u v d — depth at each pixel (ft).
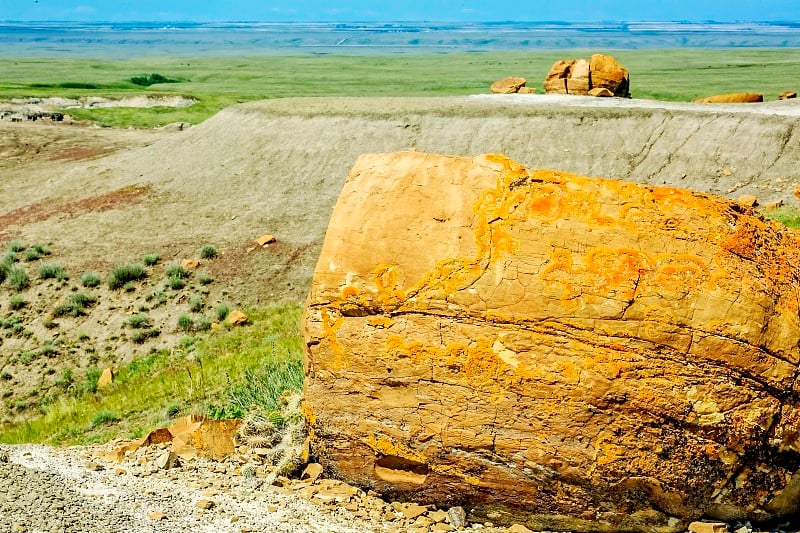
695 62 414.41
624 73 148.05
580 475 22.77
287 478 27.20
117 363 66.49
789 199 90.94
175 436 31.53
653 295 22.38
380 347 24.38
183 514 23.50
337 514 24.61
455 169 25.26
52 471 27.22
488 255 23.65
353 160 113.19
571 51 597.93
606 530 23.73
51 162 143.64
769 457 22.50
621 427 22.35
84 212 106.93
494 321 23.29
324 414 25.53
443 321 23.80
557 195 24.08
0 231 101.96
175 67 428.15
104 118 206.49
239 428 30.71
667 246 22.94
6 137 165.07
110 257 89.04
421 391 24.06
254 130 124.36
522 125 114.93
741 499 22.80
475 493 24.32
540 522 24.12
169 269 83.41
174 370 62.23
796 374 22.20
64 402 59.82
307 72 389.80
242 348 64.80
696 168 103.45
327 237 25.48
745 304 22.08
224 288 80.59
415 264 24.22
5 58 514.27
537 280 23.07
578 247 23.22
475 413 23.45
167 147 128.88
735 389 21.98
